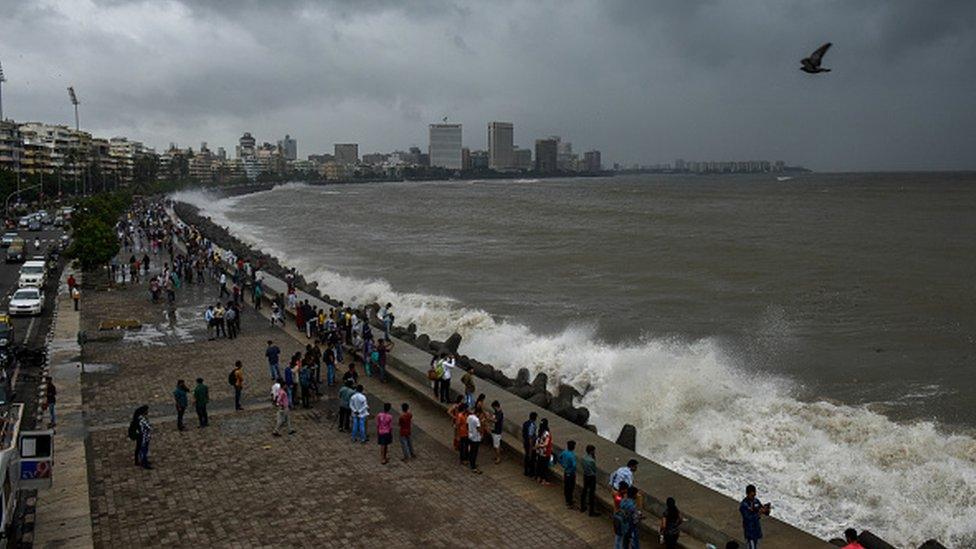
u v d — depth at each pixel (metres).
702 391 28.78
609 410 27.81
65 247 70.69
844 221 106.25
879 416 25.83
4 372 26.55
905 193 196.75
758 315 44.44
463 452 20.19
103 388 27.22
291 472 19.67
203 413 23.06
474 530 16.53
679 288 54.06
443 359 25.14
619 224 108.00
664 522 15.13
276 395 22.44
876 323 41.38
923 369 32.53
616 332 40.88
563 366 33.56
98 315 41.09
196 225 98.62
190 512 17.36
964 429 25.38
